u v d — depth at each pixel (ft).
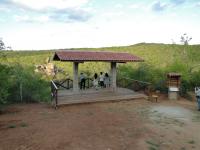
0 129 29.43
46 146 23.25
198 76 66.49
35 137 25.91
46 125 30.71
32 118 34.94
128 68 72.54
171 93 53.42
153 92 59.41
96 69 105.19
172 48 203.21
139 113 38.78
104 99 46.55
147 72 66.28
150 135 27.89
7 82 46.88
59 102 43.19
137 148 23.84
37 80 62.49
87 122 32.22
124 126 30.91
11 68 49.11
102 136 26.68
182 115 38.40
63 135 26.55
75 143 24.20
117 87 65.77
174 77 53.67
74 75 51.11
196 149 24.34
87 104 44.50
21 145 23.61
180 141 26.40
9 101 52.70
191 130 30.40
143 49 221.66
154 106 45.01
